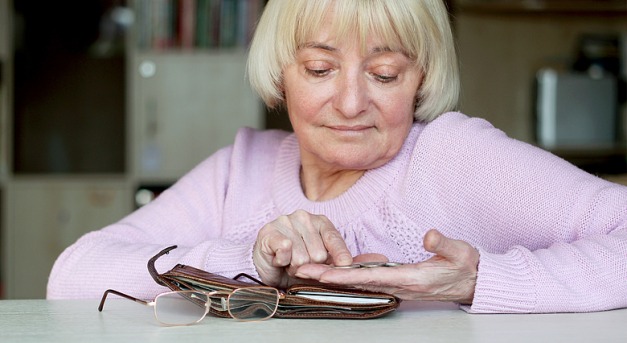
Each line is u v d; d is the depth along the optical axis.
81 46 3.93
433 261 1.17
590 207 1.32
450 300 1.19
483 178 1.40
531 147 1.43
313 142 1.41
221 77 3.63
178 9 3.63
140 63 3.64
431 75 1.42
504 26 4.28
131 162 3.65
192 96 3.64
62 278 1.50
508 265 1.20
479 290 1.17
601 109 4.03
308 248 1.21
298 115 1.41
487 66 4.29
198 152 3.64
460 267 1.17
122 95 3.96
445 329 1.06
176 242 1.65
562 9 4.12
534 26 4.30
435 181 1.44
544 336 1.02
